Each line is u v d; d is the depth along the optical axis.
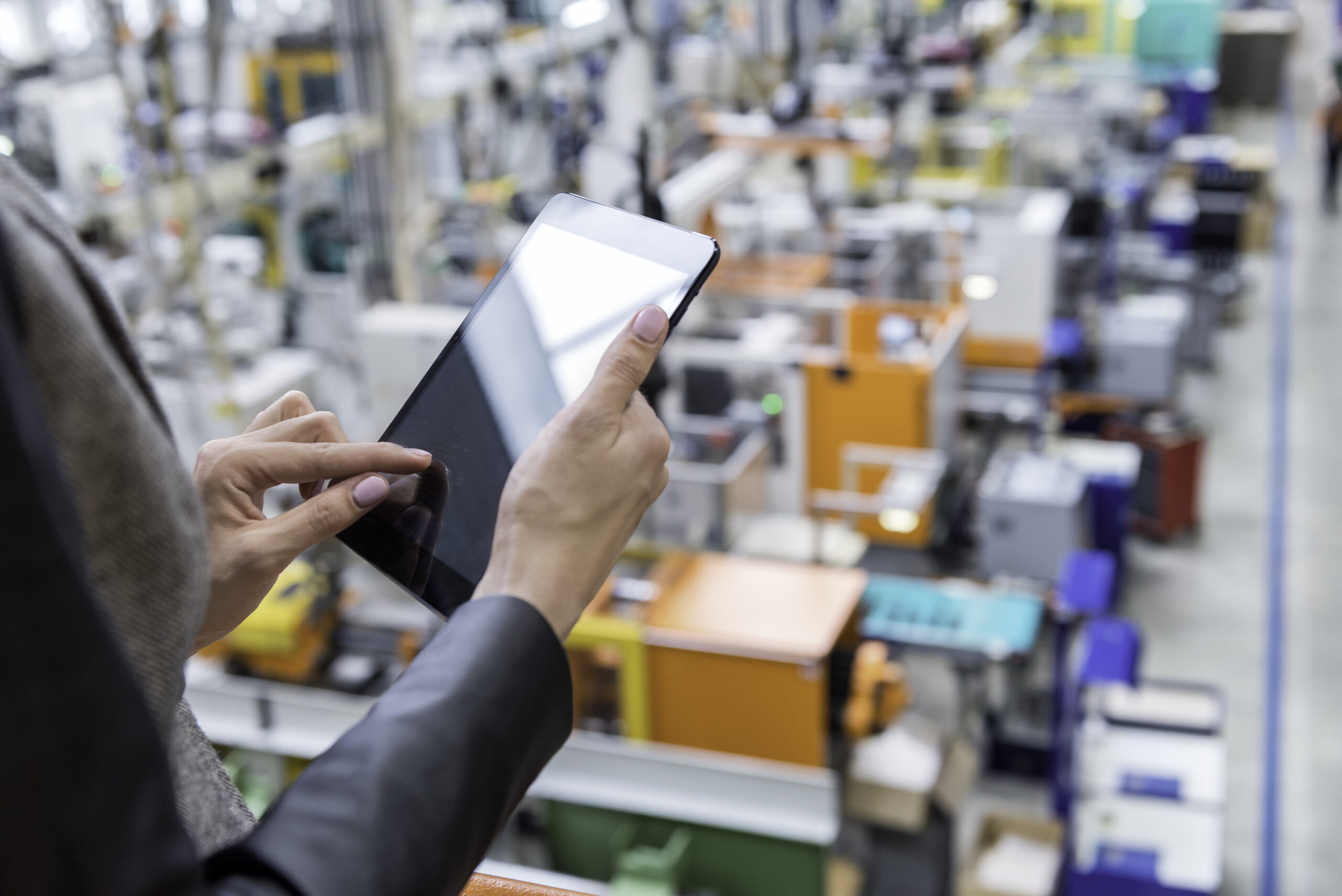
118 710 0.34
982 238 11.65
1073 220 12.62
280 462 0.75
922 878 5.89
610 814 4.87
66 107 7.50
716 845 4.78
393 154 9.48
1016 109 14.55
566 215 0.84
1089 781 6.65
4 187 0.37
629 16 10.33
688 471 7.70
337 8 9.19
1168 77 20.08
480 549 0.72
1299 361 13.70
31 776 0.32
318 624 6.38
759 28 10.96
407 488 0.76
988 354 11.88
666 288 0.80
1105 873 5.98
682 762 4.84
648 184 6.70
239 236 10.64
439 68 10.80
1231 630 9.33
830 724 6.06
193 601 0.40
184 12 9.21
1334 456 11.75
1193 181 16.86
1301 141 21.73
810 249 11.75
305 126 9.01
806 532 8.02
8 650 0.31
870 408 9.73
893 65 11.26
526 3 11.73
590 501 0.54
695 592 6.34
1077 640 8.48
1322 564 10.11
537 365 0.78
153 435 0.39
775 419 9.62
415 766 0.43
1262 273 16.11
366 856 0.40
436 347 8.64
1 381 0.31
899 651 6.62
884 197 13.19
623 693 6.18
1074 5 19.80
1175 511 10.38
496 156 10.37
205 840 0.52
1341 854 7.25
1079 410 11.30
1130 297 12.99
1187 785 6.58
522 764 0.48
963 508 9.66
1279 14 25.38
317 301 9.98
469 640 0.49
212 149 7.58
